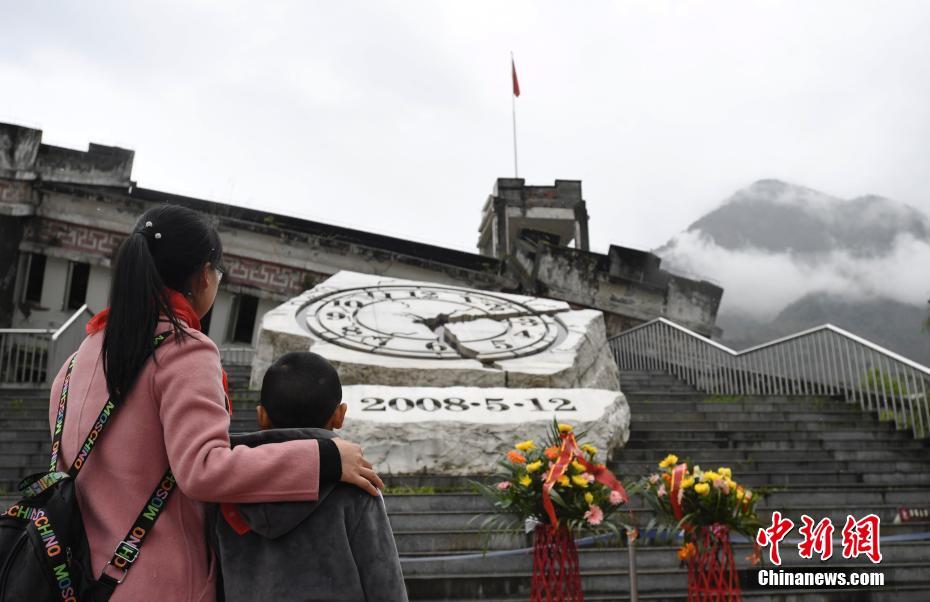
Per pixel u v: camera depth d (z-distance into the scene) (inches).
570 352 432.8
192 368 72.7
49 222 760.3
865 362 432.8
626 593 233.5
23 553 65.0
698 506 175.9
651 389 546.0
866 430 394.9
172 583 68.1
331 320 450.6
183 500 72.2
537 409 345.4
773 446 375.6
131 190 777.6
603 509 179.5
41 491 67.9
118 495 69.9
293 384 81.4
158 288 75.1
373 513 73.4
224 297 743.7
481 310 495.8
